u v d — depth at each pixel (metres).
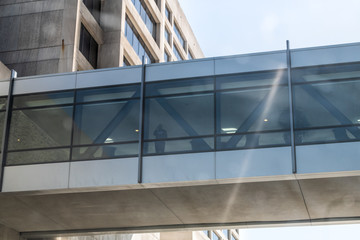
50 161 19.50
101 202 20.94
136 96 19.73
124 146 19.09
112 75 20.23
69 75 20.64
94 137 19.50
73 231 24.77
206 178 18.03
